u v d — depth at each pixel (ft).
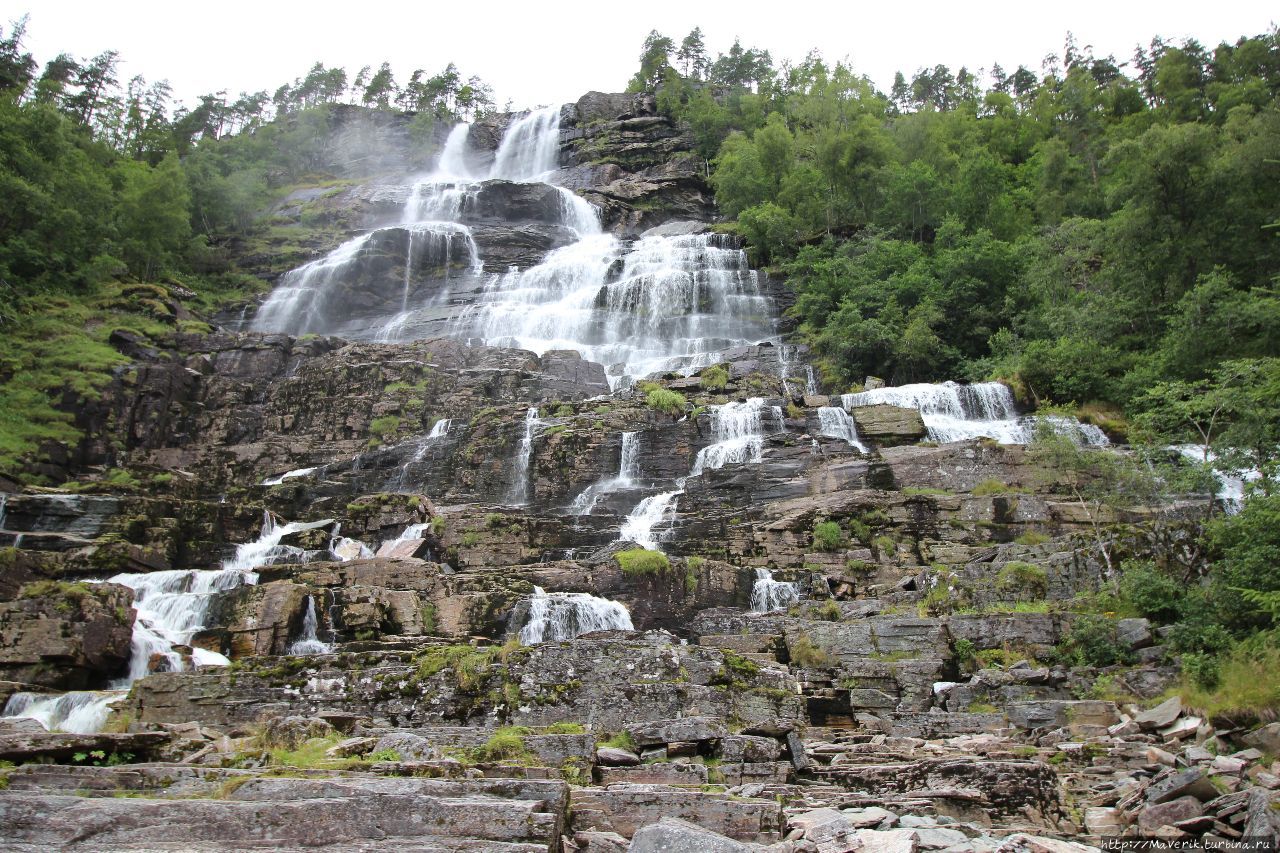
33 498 105.29
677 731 45.32
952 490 105.29
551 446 120.57
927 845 32.94
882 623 70.38
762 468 110.42
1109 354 138.51
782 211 214.90
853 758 48.93
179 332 168.66
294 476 127.85
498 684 54.65
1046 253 165.27
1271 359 86.17
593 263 210.18
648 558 85.92
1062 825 38.34
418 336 188.44
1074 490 101.14
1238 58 264.52
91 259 190.60
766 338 184.44
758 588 88.48
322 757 39.73
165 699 59.72
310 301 203.62
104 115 300.40
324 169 326.85
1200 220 149.48
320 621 77.92
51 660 69.26
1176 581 72.18
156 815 25.80
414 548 97.76
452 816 26.35
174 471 134.41
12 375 145.69
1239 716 47.88
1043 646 67.46
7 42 279.08
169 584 88.02
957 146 250.57
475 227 239.50
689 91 330.13
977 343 169.78
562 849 27.91
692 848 26.61
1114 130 239.71
